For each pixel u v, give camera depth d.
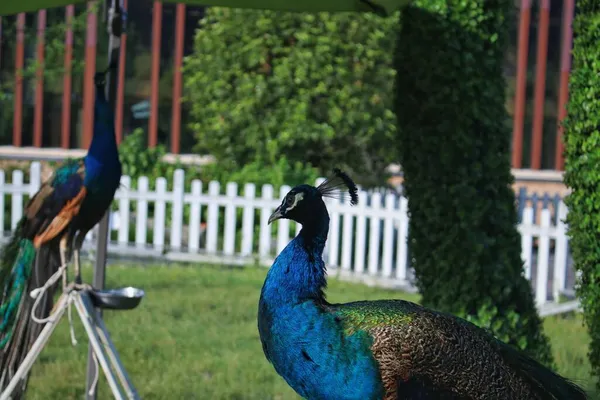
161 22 18.45
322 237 4.64
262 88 14.03
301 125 13.87
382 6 6.65
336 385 4.42
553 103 18.00
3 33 16.83
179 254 13.16
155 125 18.62
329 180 4.78
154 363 8.04
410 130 6.82
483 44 6.67
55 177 6.23
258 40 14.10
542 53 17.70
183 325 9.41
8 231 13.55
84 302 5.63
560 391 4.61
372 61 13.92
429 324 4.46
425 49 6.68
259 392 7.37
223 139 14.64
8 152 18.72
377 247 12.28
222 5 6.79
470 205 6.64
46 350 8.43
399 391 4.38
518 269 6.84
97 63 18.73
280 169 13.91
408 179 6.91
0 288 6.30
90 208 6.23
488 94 6.68
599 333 5.86
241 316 9.86
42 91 18.77
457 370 4.38
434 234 6.75
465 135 6.62
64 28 15.35
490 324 6.62
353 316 4.47
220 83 14.52
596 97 5.75
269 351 4.60
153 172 15.48
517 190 17.72
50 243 6.25
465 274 6.65
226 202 13.16
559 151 17.95
